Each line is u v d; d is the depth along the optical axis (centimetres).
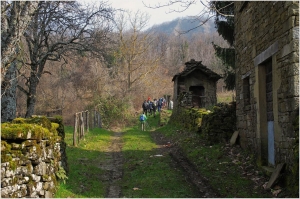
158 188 720
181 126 1778
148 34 3872
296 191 546
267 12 737
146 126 2491
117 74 3284
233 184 701
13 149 501
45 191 566
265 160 788
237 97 1039
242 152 927
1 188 452
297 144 566
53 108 2527
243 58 961
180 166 927
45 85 2514
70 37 1456
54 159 657
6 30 773
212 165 870
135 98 3478
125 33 3678
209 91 2355
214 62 4316
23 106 2231
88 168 891
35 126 550
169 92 4303
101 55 1500
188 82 2336
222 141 1092
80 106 2598
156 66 3800
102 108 2622
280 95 660
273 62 695
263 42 768
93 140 1510
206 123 1179
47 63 2464
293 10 601
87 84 2697
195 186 729
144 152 1177
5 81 801
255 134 846
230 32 1706
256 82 822
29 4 731
